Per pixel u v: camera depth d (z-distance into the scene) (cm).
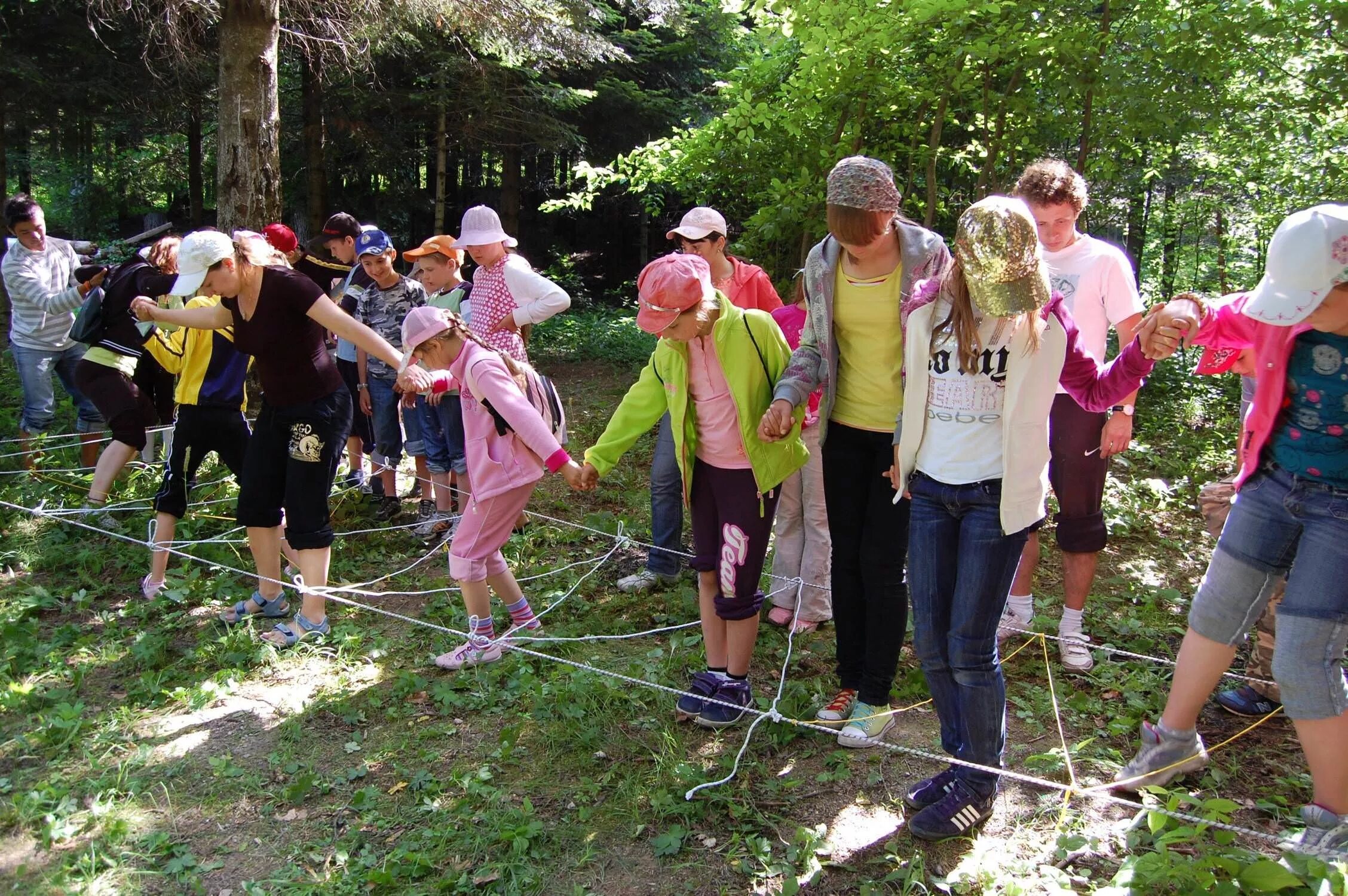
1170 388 966
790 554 454
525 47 1155
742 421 327
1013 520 271
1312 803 298
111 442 615
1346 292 246
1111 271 379
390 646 432
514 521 414
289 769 336
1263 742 348
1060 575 523
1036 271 255
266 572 449
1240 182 1055
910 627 445
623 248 2077
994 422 273
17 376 965
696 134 895
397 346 581
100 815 308
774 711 337
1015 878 275
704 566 359
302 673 407
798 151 834
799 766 338
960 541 280
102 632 440
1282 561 281
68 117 1473
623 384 1058
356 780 331
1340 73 682
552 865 288
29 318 658
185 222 2300
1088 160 803
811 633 445
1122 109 736
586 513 623
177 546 523
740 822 306
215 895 276
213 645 425
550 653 424
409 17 1031
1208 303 298
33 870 284
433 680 401
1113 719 368
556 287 500
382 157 1580
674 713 369
